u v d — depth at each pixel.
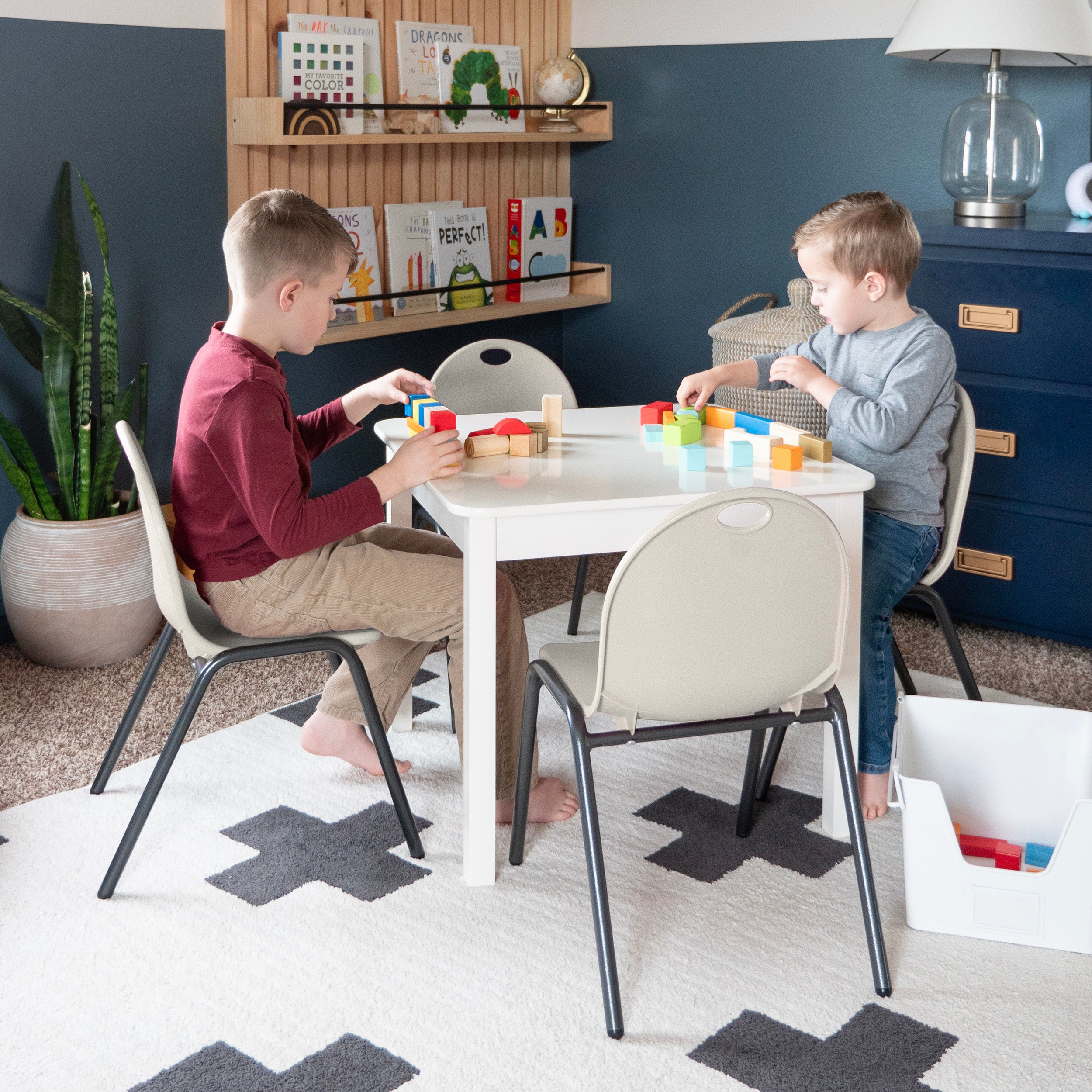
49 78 2.66
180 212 2.97
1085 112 2.88
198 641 1.74
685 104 3.62
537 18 3.74
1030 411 2.65
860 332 2.12
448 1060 1.47
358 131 3.23
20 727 2.36
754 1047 1.49
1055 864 1.66
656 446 2.02
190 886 1.83
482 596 1.71
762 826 2.03
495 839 1.92
